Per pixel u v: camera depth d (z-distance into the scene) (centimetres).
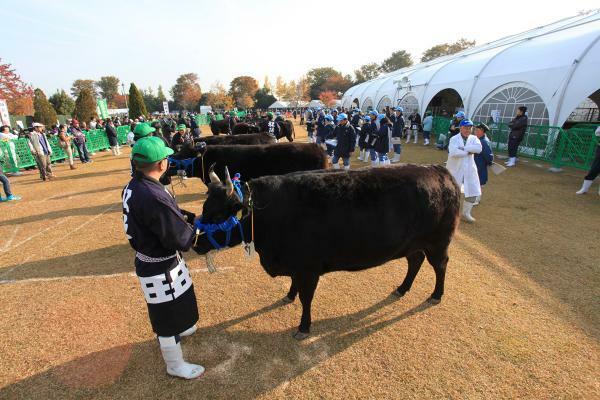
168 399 263
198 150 659
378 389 267
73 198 836
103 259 499
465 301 377
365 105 3344
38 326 353
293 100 6938
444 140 1488
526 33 1850
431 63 2681
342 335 329
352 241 297
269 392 268
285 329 339
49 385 279
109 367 296
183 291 251
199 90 8294
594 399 254
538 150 1153
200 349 314
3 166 1155
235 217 278
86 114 3431
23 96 3438
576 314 351
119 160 1448
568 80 1062
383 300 383
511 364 288
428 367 288
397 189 309
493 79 1425
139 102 3384
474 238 542
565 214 641
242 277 440
